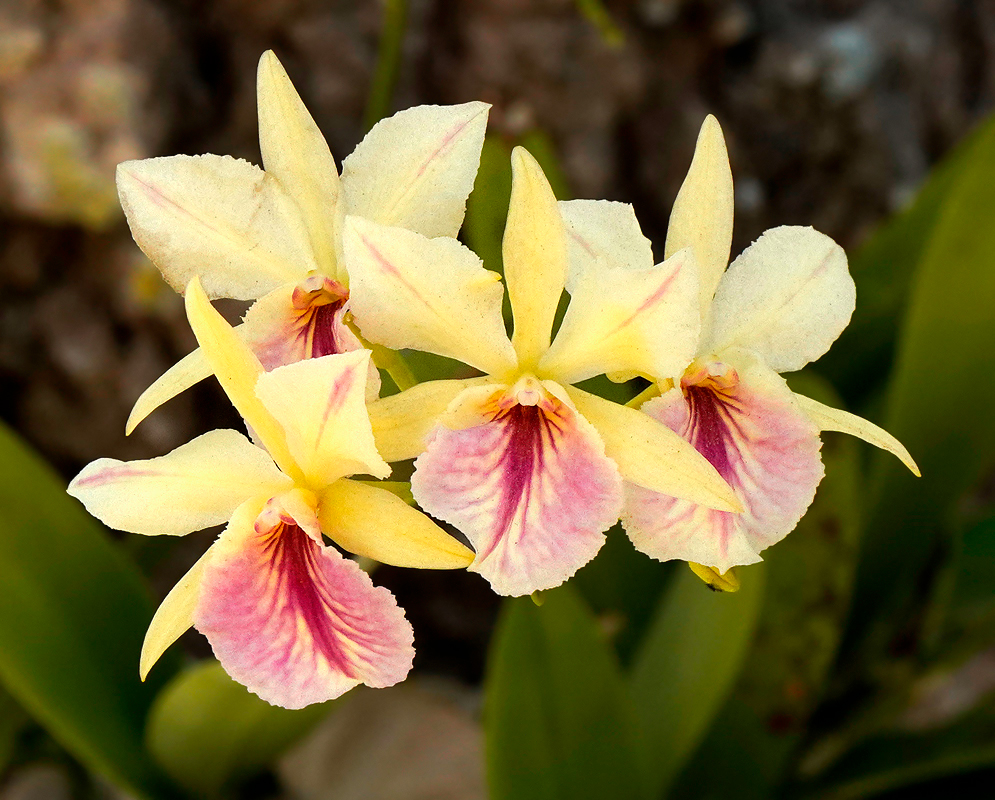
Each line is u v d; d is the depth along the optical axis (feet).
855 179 2.64
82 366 2.42
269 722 1.93
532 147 1.99
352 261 1.61
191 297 1.60
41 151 2.26
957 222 1.96
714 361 1.70
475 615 2.68
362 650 1.64
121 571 2.01
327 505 1.65
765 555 1.96
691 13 2.51
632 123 2.54
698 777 2.02
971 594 2.11
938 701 2.69
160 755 1.95
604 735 1.87
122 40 2.25
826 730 2.12
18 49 2.23
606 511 1.63
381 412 1.66
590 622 1.87
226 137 2.41
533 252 1.63
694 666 1.92
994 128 1.96
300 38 2.41
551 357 1.67
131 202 1.73
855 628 2.13
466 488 1.65
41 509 1.97
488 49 2.45
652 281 1.62
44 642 1.92
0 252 2.36
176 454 1.64
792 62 2.57
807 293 1.72
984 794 2.00
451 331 1.65
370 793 2.29
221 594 1.64
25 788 2.23
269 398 1.60
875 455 2.09
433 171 1.72
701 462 1.63
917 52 2.66
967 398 2.01
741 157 2.61
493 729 1.84
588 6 2.11
